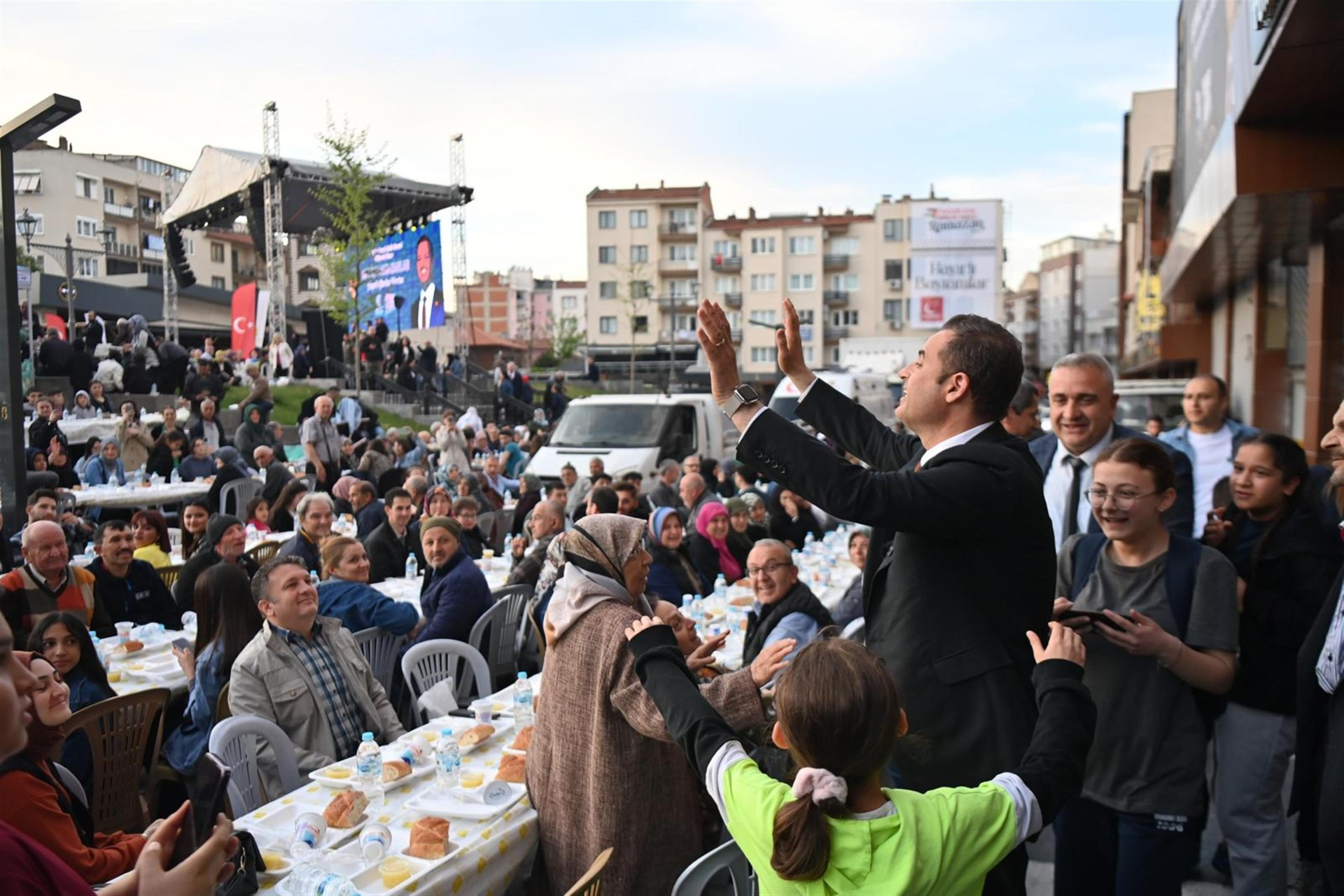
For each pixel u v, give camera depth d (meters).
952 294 48.31
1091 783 3.19
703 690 2.90
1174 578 3.13
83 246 55.12
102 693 4.27
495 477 13.65
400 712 5.50
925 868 1.77
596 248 72.81
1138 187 42.34
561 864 3.22
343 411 18.89
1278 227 12.38
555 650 3.26
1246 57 8.84
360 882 2.87
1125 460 3.13
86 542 9.17
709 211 76.31
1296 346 16.44
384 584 7.64
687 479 9.45
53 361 19.09
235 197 26.22
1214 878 4.36
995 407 2.38
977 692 2.24
